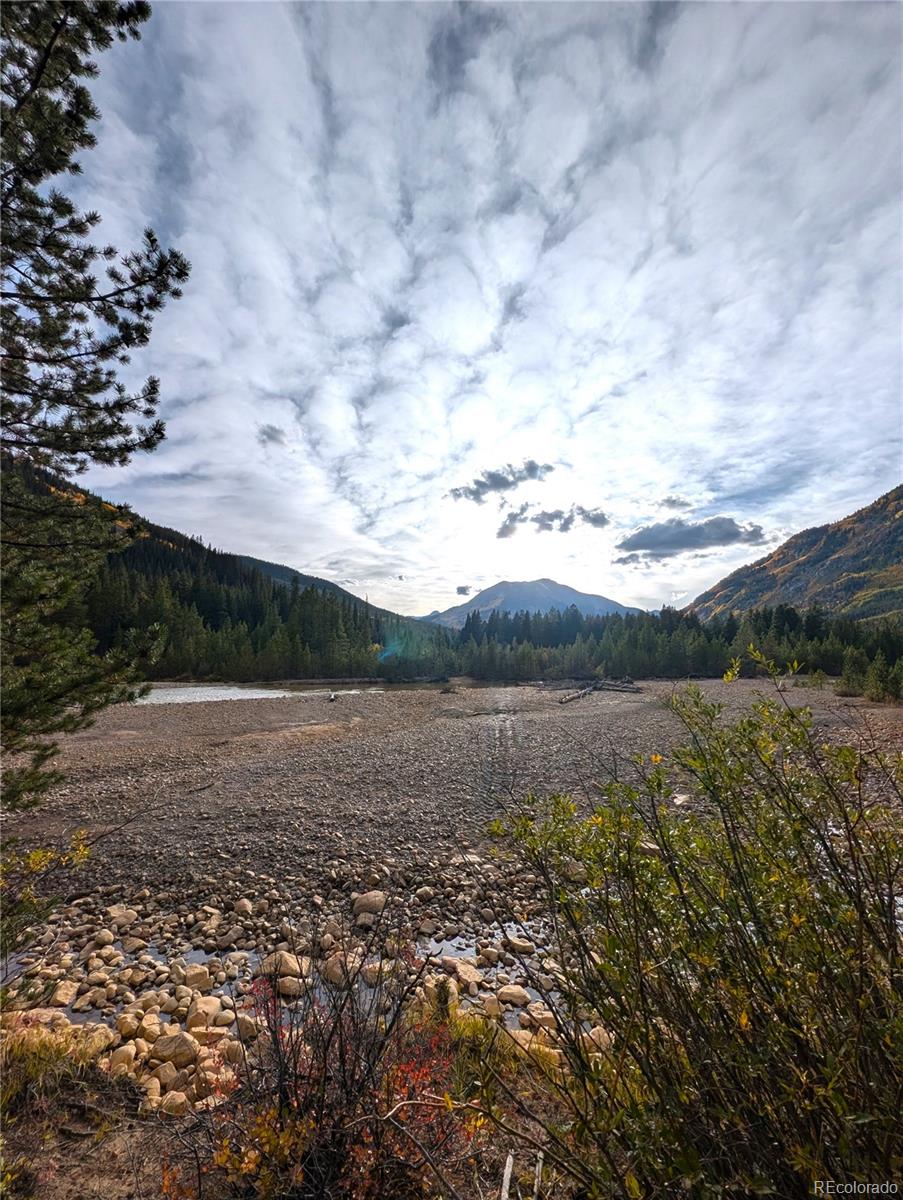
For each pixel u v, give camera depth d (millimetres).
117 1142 3004
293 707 32562
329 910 7625
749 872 1962
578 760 16688
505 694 43500
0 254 4707
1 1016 3867
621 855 2102
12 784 4062
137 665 4684
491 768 15883
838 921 1759
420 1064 2734
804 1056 1624
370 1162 2273
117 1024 5008
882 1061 1535
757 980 1763
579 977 2002
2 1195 2541
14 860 3941
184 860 9320
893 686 26562
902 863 1780
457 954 6555
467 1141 2545
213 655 58875
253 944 6840
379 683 58531
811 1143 1521
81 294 5133
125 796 12953
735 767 2141
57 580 4555
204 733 22719
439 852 9711
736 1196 1580
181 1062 4234
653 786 2234
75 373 5305
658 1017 1878
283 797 12961
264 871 8977
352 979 2957
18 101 4570
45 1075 3543
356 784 14227
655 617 87250
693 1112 1655
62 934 7078
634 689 47469
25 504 4762
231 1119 2547
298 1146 2240
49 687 4180
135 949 6762
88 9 4469
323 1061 2529
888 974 1629
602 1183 1602
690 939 1925
